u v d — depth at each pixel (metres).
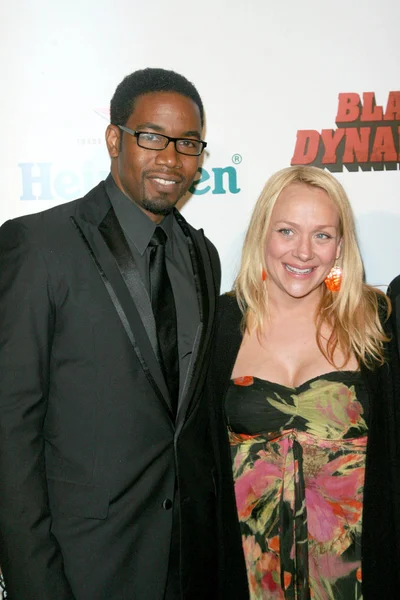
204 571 1.48
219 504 1.58
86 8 2.00
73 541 1.28
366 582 1.44
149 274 1.40
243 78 2.03
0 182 2.06
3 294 1.24
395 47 2.03
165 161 1.35
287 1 2.01
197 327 1.46
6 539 1.20
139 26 2.01
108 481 1.30
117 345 1.30
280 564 1.47
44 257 1.26
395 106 2.04
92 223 1.36
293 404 1.49
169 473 1.38
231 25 2.01
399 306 1.54
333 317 1.61
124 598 1.32
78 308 1.28
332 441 1.46
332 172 2.07
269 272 1.59
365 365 1.52
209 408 1.58
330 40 2.02
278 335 1.61
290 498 1.46
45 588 1.19
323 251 1.52
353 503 1.46
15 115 2.04
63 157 2.05
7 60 2.02
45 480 1.26
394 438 1.51
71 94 2.03
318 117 2.05
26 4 2.00
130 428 1.31
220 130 2.05
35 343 1.22
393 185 2.08
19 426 1.21
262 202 1.60
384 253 2.11
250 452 1.51
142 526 1.35
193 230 1.64
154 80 1.40
